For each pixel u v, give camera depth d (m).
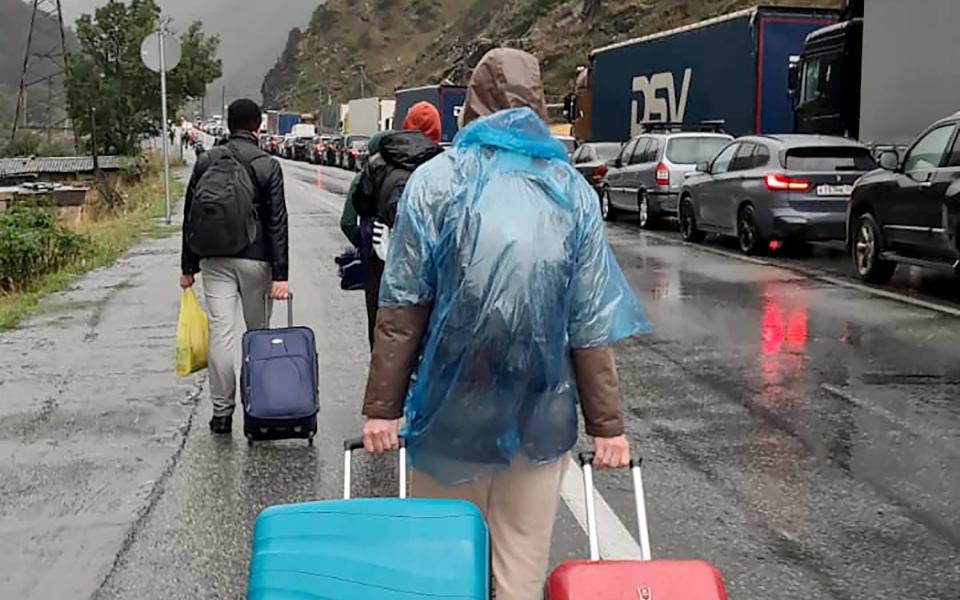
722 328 11.23
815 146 17.00
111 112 41.84
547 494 3.53
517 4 106.62
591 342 3.39
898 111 16.97
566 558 5.31
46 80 62.38
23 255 15.34
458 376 3.31
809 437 7.32
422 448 3.46
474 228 3.24
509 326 3.24
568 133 40.34
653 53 26.70
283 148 83.00
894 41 17.00
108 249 18.75
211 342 7.32
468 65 101.25
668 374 9.21
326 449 7.14
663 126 23.95
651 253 17.94
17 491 6.40
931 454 6.93
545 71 79.94
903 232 13.27
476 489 3.54
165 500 6.22
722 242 19.61
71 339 11.05
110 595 4.98
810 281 14.52
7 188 28.09
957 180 12.16
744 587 4.96
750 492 6.23
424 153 6.61
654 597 3.02
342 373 9.36
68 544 5.59
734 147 18.45
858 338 10.62
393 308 3.38
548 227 3.26
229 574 5.20
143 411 8.17
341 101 171.50
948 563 5.22
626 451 3.51
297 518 3.02
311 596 2.93
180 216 26.95
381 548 2.96
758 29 21.95
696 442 7.23
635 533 5.60
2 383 9.11
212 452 7.11
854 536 5.57
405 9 195.50
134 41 42.44
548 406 3.40
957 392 8.52
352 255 7.36
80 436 7.53
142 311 12.76
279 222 7.13
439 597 2.92
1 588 5.06
